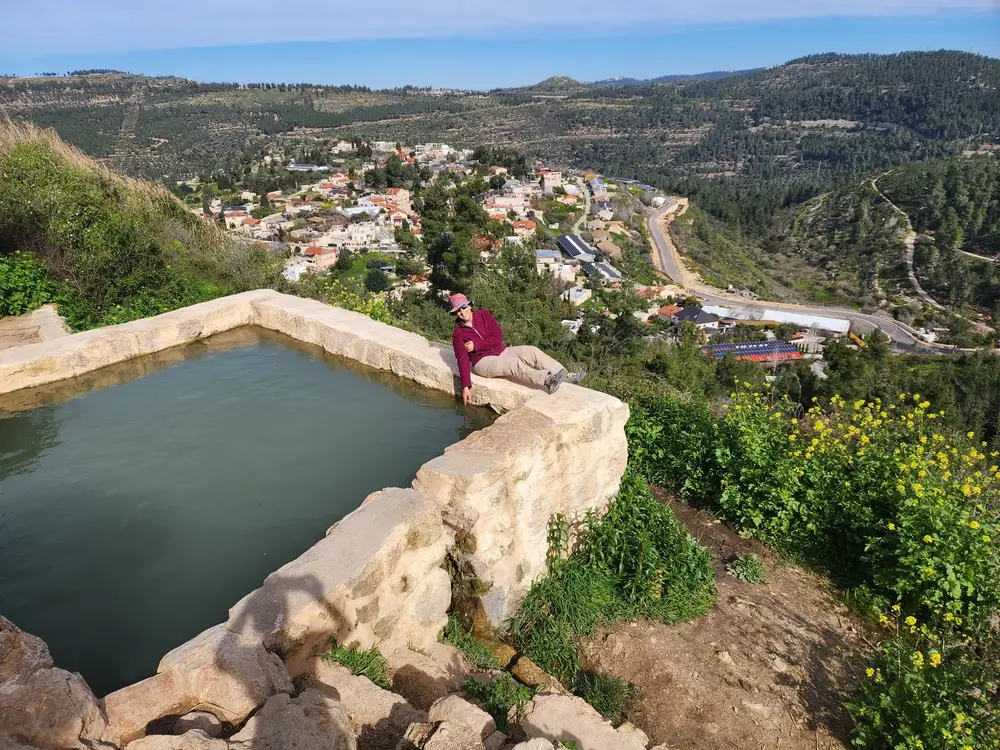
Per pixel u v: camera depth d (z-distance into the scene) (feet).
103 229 29.35
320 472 14.52
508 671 12.16
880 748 11.23
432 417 17.13
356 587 9.80
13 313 25.39
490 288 58.34
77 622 10.19
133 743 6.60
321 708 7.59
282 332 23.34
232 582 11.13
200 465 14.80
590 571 14.84
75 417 16.99
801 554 16.84
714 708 12.01
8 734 6.25
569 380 17.08
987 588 13.92
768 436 19.13
